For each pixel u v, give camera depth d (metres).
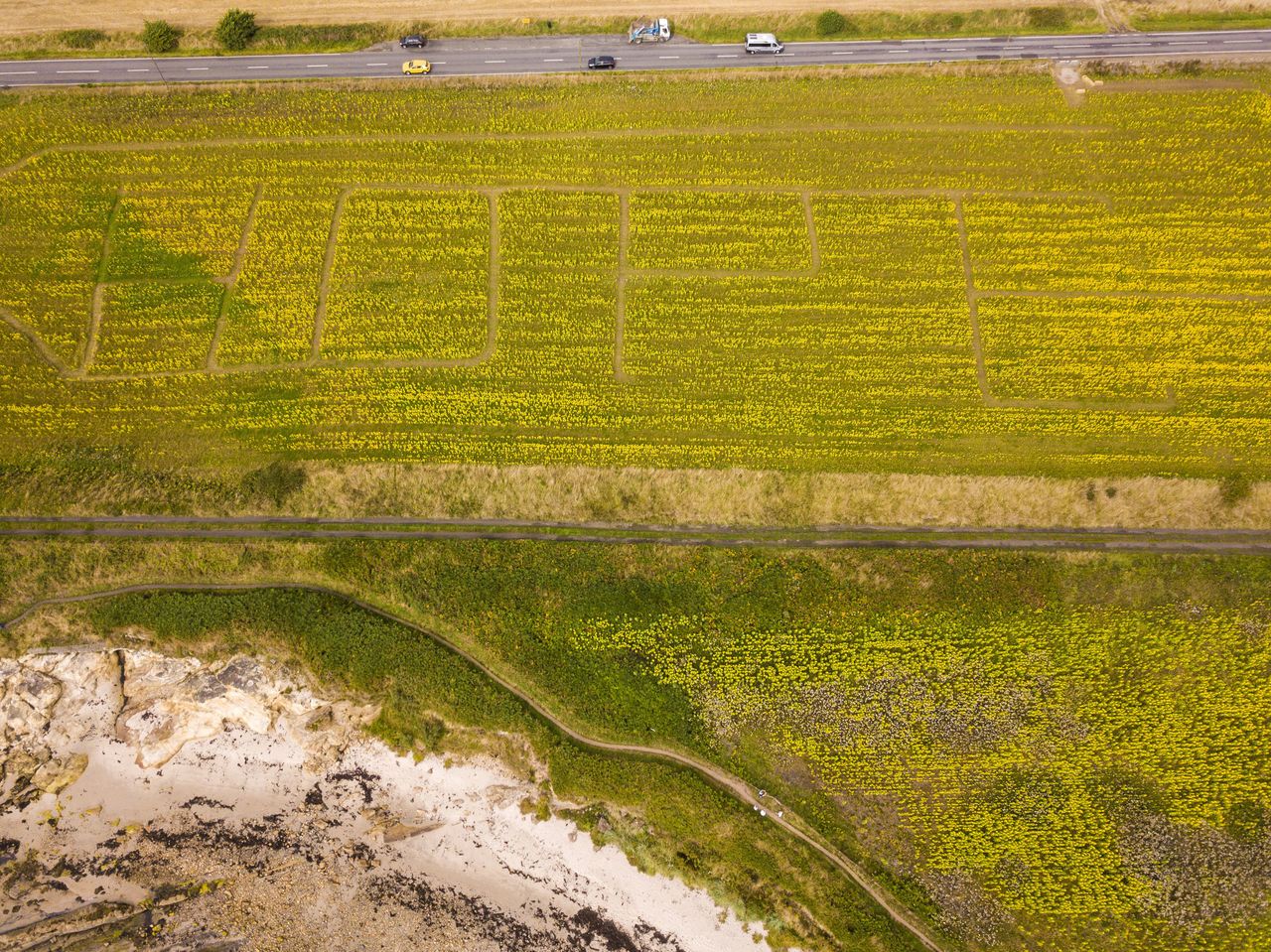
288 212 51.06
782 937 40.09
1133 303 49.12
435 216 51.28
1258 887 39.09
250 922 41.31
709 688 42.09
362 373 47.44
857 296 49.66
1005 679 41.97
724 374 47.84
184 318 48.50
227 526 44.75
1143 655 42.12
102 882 42.12
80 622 43.16
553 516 45.41
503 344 48.44
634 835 41.62
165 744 43.50
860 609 43.09
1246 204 51.31
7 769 42.75
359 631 42.88
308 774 43.47
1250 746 40.88
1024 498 45.09
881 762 41.16
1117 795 40.56
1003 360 48.00
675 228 51.12
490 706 42.22
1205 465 45.62
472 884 41.84
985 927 39.34
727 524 45.34
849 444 46.31
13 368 47.25
